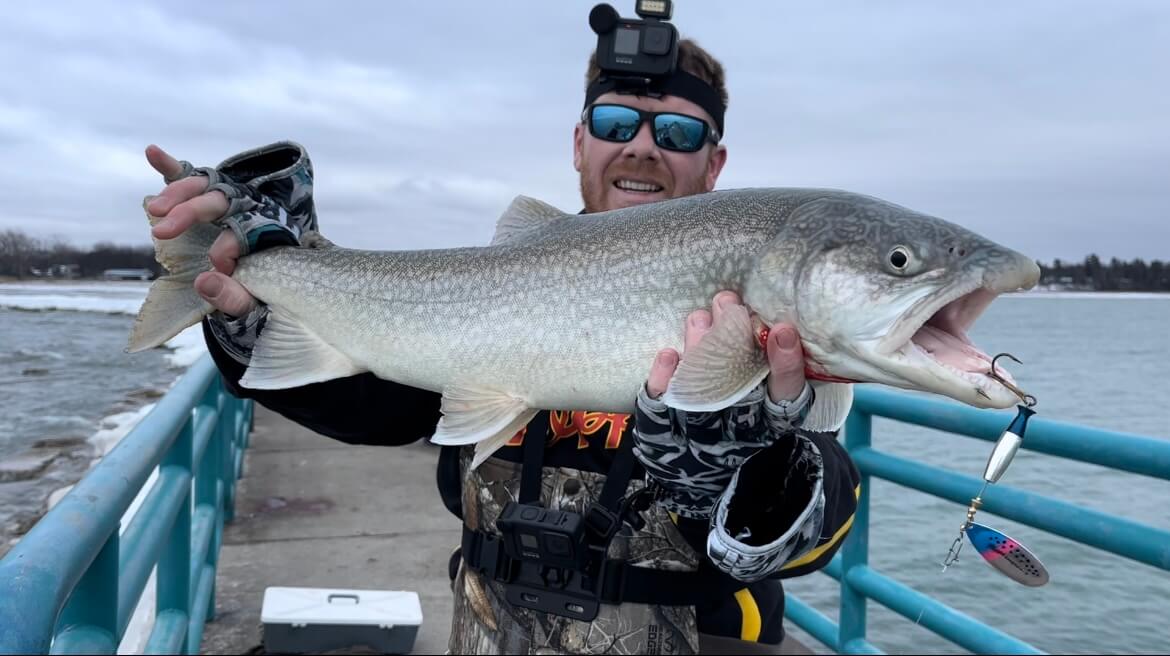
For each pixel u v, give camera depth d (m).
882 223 0.54
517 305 0.62
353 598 1.14
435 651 1.11
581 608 0.63
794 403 0.53
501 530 0.63
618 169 0.85
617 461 0.63
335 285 0.66
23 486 0.58
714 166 0.93
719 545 0.54
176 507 0.81
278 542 1.52
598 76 0.87
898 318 0.53
